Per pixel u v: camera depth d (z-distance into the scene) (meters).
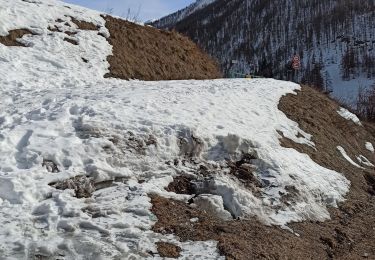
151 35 22.97
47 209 6.70
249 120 12.45
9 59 16.00
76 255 5.90
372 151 17.78
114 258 5.97
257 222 8.12
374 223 10.41
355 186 12.55
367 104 45.81
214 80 18.16
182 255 6.38
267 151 10.48
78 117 9.33
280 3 164.38
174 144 9.36
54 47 17.98
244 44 149.12
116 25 21.86
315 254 7.80
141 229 6.79
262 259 6.75
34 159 7.69
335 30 136.12
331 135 15.43
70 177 7.55
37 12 19.52
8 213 6.48
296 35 143.25
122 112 10.07
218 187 8.59
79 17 20.83
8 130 8.55
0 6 18.61
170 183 8.48
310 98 18.25
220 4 184.38
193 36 164.25
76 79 16.30
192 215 7.58
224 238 7.02
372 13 136.38
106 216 6.92
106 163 8.20
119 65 19.09
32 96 12.49
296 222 8.78
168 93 12.57
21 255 5.68
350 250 8.54
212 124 10.85
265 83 18.03
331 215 10.02
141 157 8.74
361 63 111.56
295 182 9.98
